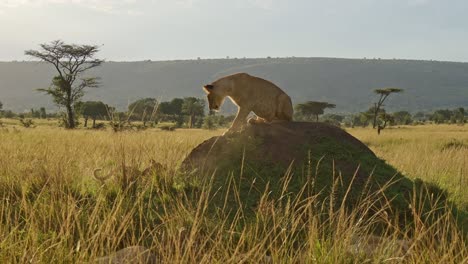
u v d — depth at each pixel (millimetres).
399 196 8320
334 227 6219
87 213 6602
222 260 5297
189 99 71875
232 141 9062
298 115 79125
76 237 6137
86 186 8188
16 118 82938
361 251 5473
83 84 52469
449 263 5430
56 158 9492
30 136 19328
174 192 7895
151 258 5418
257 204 7508
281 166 8648
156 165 8523
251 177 8406
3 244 5430
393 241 5641
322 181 8398
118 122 9945
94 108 58094
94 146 12961
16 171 8688
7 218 6082
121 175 8211
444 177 11492
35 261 5090
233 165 8672
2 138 17297
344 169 8719
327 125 9633
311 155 8867
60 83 50719
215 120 66000
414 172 12133
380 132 41875
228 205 7652
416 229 5848
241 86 9141
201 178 8453
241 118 9266
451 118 103000
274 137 9117
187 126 64688
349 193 8188
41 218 6516
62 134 20906
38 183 8227
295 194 8016
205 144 9227
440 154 16594
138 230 6582
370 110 74500
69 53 51344
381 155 16938
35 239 5484
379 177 8805
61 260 5258
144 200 7625
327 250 5617
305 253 5496
